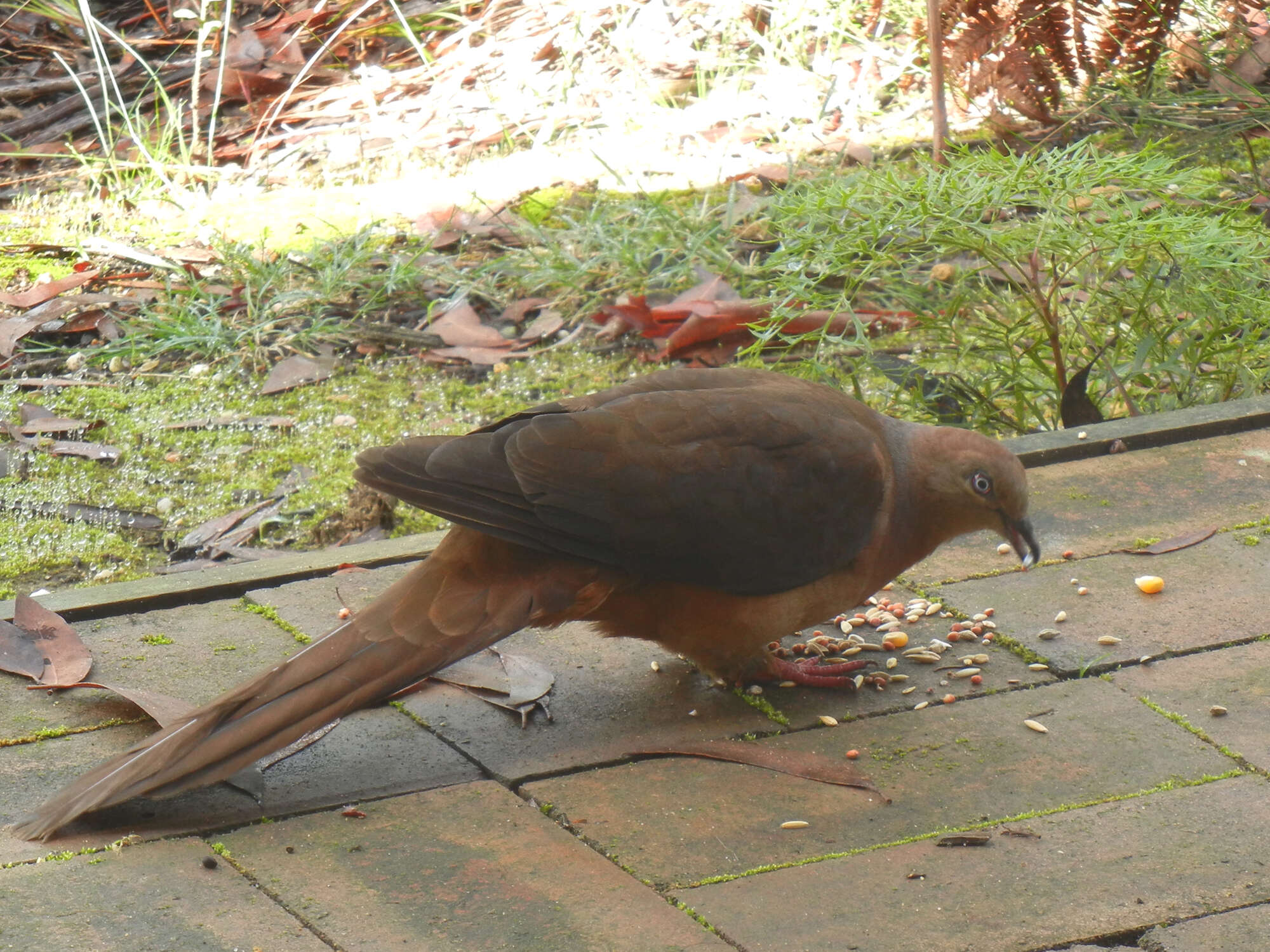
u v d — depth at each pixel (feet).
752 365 29.09
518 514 16.67
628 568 17.29
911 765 17.21
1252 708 18.01
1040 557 21.50
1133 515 23.06
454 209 37.86
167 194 40.37
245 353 32.32
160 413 29.99
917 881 14.99
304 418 29.81
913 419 29.12
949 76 41.39
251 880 15.19
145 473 27.58
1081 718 18.01
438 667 16.39
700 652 18.65
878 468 18.40
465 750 17.76
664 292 33.55
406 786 16.99
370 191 40.01
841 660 19.88
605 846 15.78
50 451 28.22
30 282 35.12
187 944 14.08
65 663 19.31
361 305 34.71
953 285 32.32
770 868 15.31
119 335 33.22
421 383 31.35
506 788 16.99
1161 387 29.66
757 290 32.91
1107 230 26.86
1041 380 30.22
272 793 16.81
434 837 15.96
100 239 37.01
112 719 18.22
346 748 17.80
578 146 42.04
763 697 18.95
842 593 18.70
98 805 15.33
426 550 22.85
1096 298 29.63
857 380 29.09
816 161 39.50
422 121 43.70
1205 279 28.45
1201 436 25.75
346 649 16.24
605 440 17.15
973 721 18.11
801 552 17.88
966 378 30.37
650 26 46.37
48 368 31.96
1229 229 28.30
